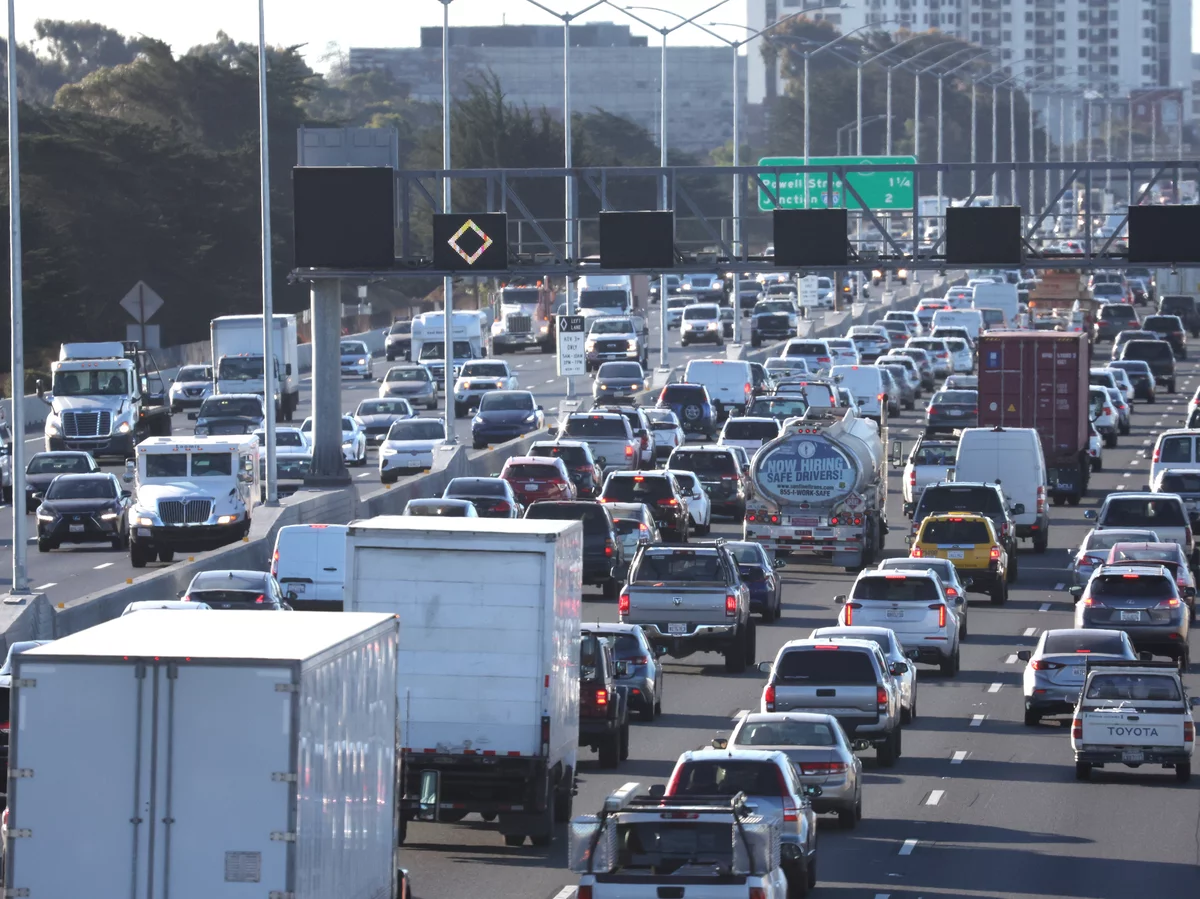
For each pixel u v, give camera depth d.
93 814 57.44
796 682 114.19
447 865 89.12
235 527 190.88
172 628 63.59
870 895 84.12
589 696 111.88
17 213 158.25
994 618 176.00
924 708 136.75
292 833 57.22
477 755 90.12
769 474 194.38
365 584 90.56
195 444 193.50
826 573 199.88
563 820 96.06
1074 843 95.81
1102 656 119.69
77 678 57.53
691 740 122.31
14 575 143.62
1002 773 114.81
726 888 65.00
